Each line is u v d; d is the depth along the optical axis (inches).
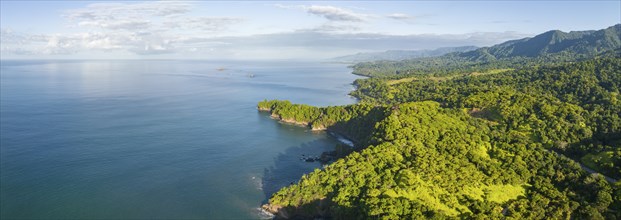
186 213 6077.8
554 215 5073.8
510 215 5083.7
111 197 6540.4
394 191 5497.1
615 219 4953.3
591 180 5629.9
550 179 5915.4
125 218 5900.6
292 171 7824.8
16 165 7810.0
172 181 7219.5
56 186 6894.7
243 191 6865.2
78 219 5831.7
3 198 6407.5
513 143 7042.3
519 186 5787.4
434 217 4795.8
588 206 5108.3
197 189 6909.5
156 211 6117.1
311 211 5905.5
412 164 6190.9
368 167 6171.3
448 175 5831.7
